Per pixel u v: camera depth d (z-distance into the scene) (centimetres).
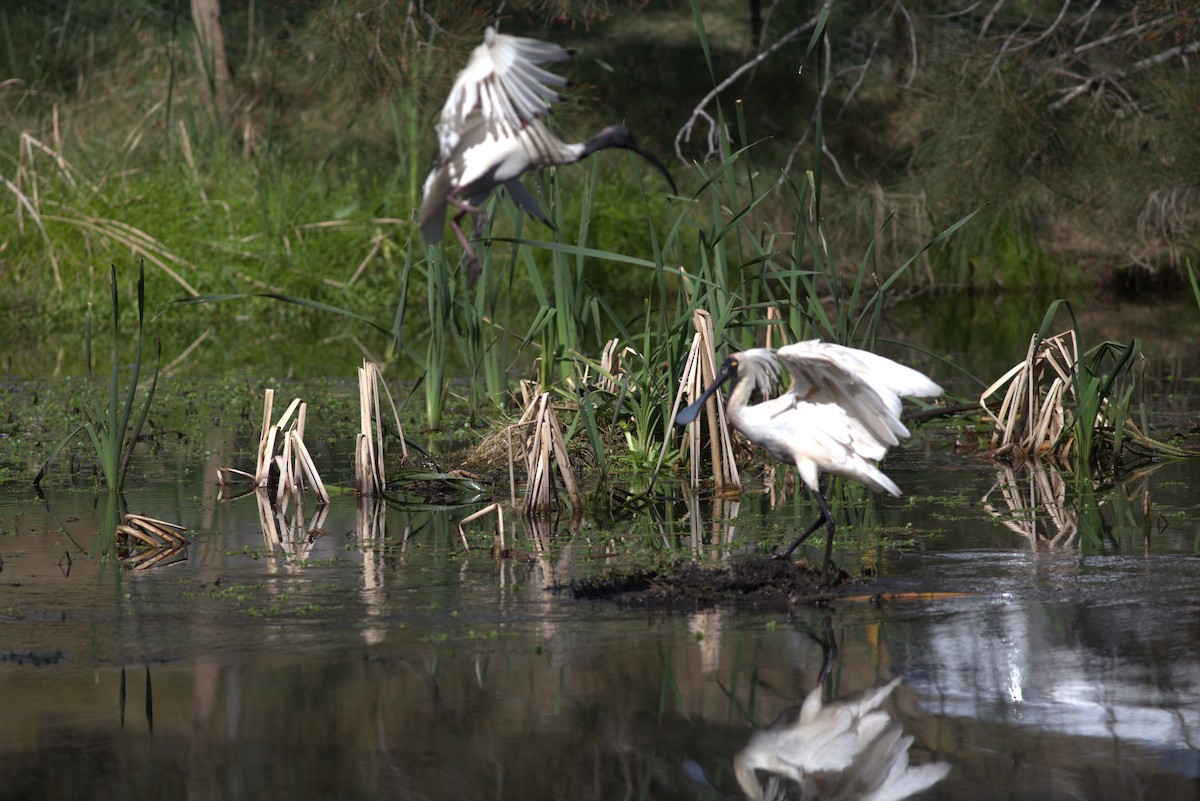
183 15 3916
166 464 1499
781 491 1352
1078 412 1438
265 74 3406
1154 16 2244
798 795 666
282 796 670
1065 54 2420
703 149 3356
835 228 3080
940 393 904
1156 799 655
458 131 873
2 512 1266
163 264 2794
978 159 2431
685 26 3694
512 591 990
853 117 3297
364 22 2327
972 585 984
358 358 2381
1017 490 1335
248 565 1071
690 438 1379
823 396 973
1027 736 729
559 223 1558
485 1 2548
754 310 1526
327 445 1606
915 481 1396
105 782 685
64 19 3788
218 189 3041
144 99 3438
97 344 2534
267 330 2759
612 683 807
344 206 3066
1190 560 1038
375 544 1139
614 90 3509
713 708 770
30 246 2842
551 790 675
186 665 841
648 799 663
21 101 3291
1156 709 758
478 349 1636
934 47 2639
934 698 779
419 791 672
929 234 2950
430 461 1463
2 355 2381
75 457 1534
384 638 887
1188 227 2748
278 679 818
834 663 834
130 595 987
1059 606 932
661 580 999
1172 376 2036
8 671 833
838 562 1055
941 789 670
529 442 1362
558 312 1584
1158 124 2316
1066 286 3291
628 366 1527
